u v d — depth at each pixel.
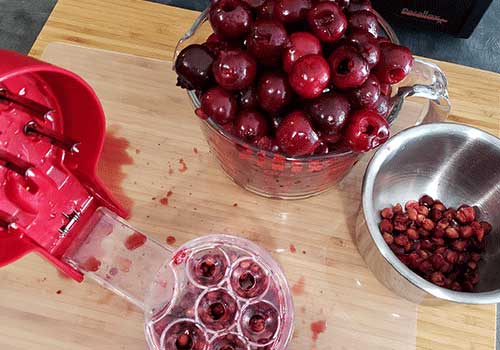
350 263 0.35
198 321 0.31
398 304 0.34
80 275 0.33
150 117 0.39
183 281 0.33
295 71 0.26
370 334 0.33
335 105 0.26
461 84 0.41
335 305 0.34
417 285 0.29
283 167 0.31
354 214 0.37
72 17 0.43
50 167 0.32
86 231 0.34
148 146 0.38
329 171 0.32
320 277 0.34
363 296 0.34
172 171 0.37
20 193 0.30
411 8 0.56
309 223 0.36
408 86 0.33
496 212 0.35
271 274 0.33
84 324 0.33
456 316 0.33
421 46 0.61
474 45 0.62
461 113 0.40
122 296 0.33
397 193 0.37
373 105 0.28
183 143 0.38
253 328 0.31
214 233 0.36
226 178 0.37
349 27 0.29
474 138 0.34
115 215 0.35
